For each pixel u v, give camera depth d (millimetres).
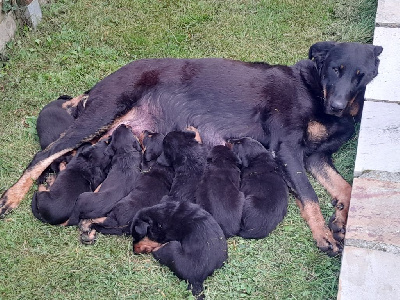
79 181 1212
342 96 1282
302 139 1327
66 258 1150
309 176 1350
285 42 1684
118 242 1182
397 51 1392
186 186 1200
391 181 1140
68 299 1082
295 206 1262
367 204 1099
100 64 1629
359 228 1056
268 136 1342
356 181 1146
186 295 1078
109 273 1123
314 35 1702
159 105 1362
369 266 1004
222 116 1352
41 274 1120
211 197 1146
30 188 1285
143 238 1131
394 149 1188
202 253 1065
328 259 1146
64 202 1176
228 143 1293
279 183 1200
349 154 1378
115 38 1714
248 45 1679
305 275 1117
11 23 1681
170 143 1235
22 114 1496
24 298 1085
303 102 1328
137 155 1250
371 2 1776
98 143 1279
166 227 1105
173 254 1080
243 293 1088
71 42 1704
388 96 1290
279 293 1085
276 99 1334
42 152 1312
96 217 1169
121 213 1155
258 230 1149
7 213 1240
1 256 1152
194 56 1655
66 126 1374
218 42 1693
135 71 1364
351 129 1357
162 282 1102
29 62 1637
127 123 1373
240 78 1348
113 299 1082
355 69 1297
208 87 1349
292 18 1763
